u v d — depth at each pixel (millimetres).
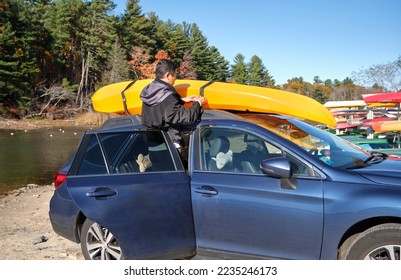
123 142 4438
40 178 16234
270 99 4594
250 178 3859
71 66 68750
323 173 3639
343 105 17281
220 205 3896
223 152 4113
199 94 4711
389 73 38062
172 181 4098
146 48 74688
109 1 69938
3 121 50656
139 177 4156
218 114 4355
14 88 53344
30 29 58844
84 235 4531
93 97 5512
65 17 63531
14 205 10055
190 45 94000
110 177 4227
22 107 54781
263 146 3982
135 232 4008
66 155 23875
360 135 14867
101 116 56250
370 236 3361
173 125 4320
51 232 6961
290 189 3643
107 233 4348
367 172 3664
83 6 65875
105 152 4410
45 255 5637
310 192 3568
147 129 4402
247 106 4609
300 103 4664
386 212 3281
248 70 115812
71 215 4609
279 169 3557
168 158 4258
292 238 3611
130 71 69562
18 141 32562
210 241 4000
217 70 96438
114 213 4027
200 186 4039
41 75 65438
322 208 3500
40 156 23359
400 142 11547
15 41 53844
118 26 69375
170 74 4426
